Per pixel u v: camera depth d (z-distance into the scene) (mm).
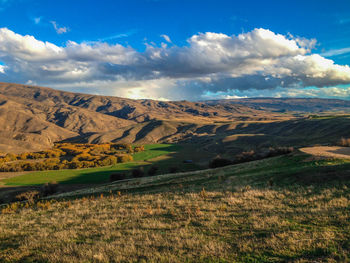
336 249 8445
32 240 13180
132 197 25797
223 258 8781
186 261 8797
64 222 17047
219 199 19328
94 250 10547
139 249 10297
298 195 17422
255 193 19594
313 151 35844
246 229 11719
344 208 12992
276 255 8586
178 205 18719
